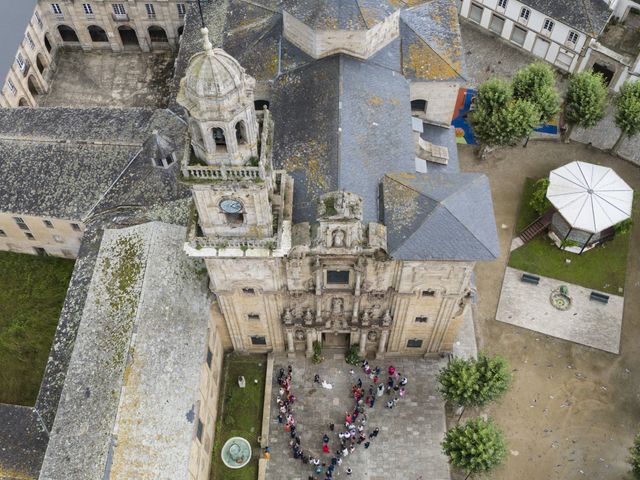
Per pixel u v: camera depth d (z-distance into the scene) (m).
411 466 59.84
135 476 47.06
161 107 86.00
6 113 70.12
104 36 91.06
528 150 80.31
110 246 58.34
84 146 65.38
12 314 69.12
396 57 65.06
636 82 74.44
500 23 90.19
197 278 57.44
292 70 62.84
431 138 70.56
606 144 81.12
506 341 67.06
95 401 50.09
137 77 89.38
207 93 38.84
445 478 59.22
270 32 65.81
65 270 72.00
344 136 55.31
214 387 61.56
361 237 50.75
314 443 61.00
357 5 59.97
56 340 57.41
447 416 62.56
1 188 65.44
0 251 73.38
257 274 54.34
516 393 64.00
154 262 55.41
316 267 53.22
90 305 55.53
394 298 57.38
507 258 72.38
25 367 65.88
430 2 68.75
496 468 58.94
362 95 59.44
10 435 53.94
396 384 64.25
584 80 74.31
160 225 57.69
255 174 43.81
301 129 57.78
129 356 50.62
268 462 60.12
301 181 54.66
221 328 62.59
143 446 48.28
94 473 46.59
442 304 57.56
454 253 50.91
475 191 54.00
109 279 56.19
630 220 71.50
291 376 64.75
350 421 61.38
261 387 64.38
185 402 51.75
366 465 59.88
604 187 70.56
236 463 59.94
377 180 55.41
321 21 59.53
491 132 72.50
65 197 64.44
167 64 90.38
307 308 59.38
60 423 50.38
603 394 64.06
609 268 71.75
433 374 64.88
